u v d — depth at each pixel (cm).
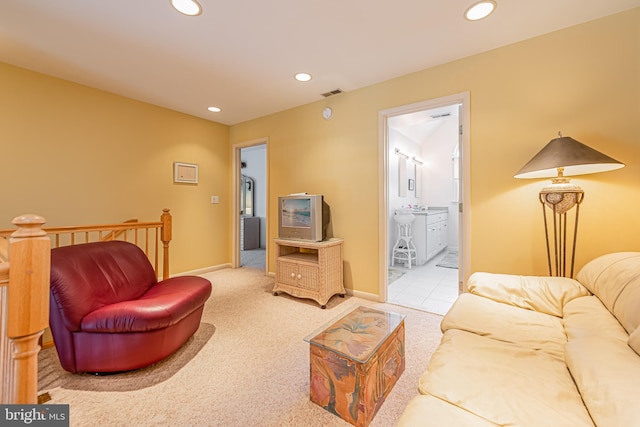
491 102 215
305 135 334
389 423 125
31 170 250
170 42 207
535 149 199
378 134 275
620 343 93
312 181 329
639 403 64
